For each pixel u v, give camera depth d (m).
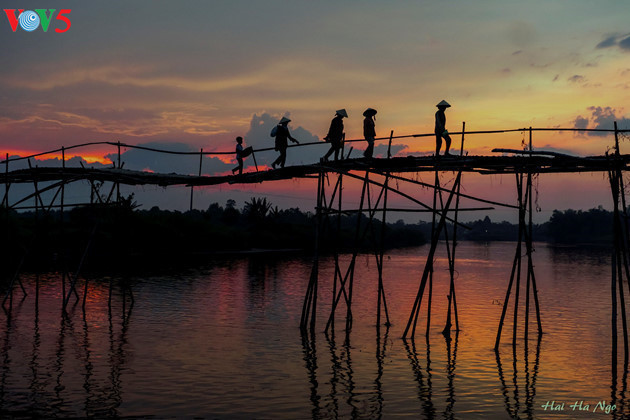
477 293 42.31
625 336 21.42
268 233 101.12
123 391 17.11
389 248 136.75
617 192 19.92
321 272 56.97
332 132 24.48
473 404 16.59
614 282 20.31
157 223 76.56
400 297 39.31
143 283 43.81
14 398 16.27
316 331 26.52
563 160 20.62
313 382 18.44
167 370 19.47
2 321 27.48
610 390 18.00
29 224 61.56
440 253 113.81
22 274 46.09
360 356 21.88
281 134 25.70
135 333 25.39
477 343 24.33
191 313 30.88
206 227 88.12
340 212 25.36
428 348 23.33
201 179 27.69
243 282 46.16
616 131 19.66
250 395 16.98
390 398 17.00
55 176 31.42
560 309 34.53
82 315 29.56
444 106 22.52
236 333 25.77
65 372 18.98
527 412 15.99
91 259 58.88
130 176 27.92
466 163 21.92
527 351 23.05
